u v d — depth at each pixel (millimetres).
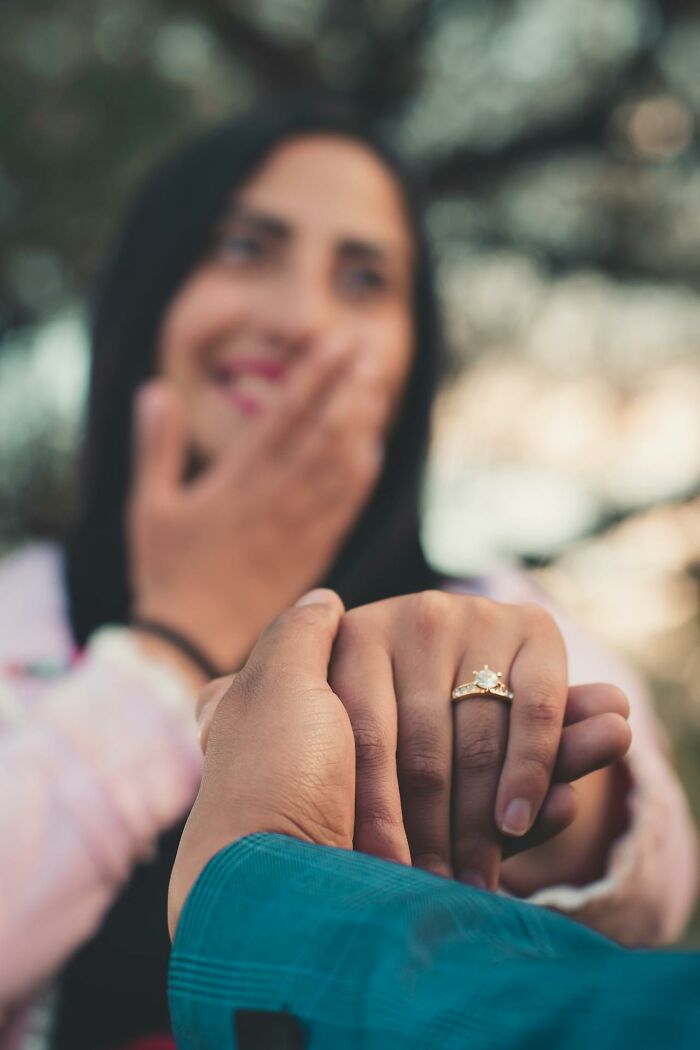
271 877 273
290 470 994
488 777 392
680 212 3180
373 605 430
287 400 995
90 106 2502
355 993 225
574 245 3193
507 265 3158
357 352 1013
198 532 986
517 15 3123
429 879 258
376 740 381
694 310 3082
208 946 267
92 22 2551
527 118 3180
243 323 1177
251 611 974
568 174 3244
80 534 1214
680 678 2283
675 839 717
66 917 822
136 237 1286
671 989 178
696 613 2354
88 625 1110
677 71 3152
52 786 832
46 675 1020
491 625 421
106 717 862
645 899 637
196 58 2834
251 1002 245
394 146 1321
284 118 1255
